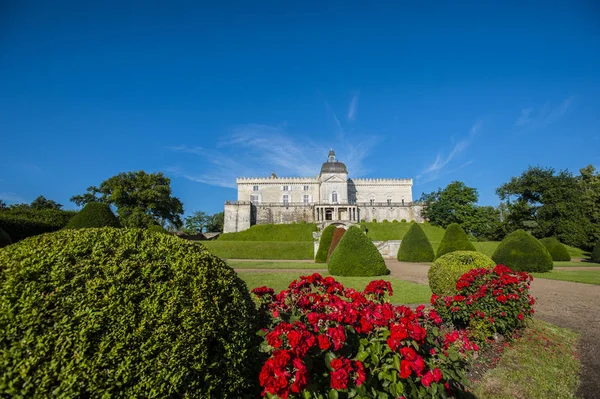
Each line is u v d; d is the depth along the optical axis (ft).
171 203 207.82
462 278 28.73
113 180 195.83
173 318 11.54
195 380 11.38
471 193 223.30
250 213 242.78
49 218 104.99
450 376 14.82
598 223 154.81
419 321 17.42
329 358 12.12
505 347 25.07
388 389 13.05
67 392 9.42
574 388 20.01
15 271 10.64
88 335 10.16
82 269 11.29
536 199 179.52
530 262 70.28
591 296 43.68
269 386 10.36
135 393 10.25
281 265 89.45
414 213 256.52
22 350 9.52
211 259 14.64
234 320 13.41
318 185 275.39
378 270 64.28
